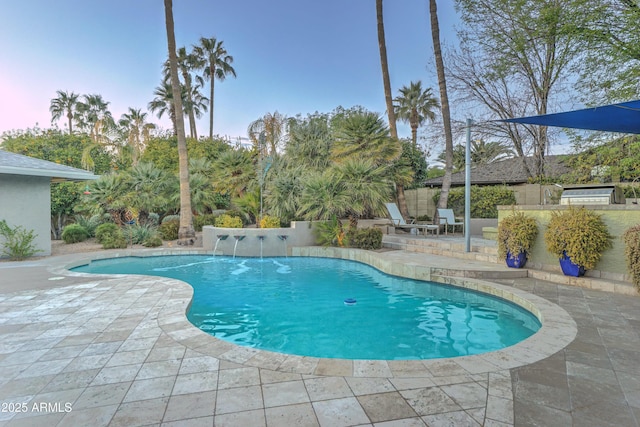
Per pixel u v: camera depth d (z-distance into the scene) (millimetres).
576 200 7023
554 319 4238
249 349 3510
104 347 3588
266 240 11406
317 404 2480
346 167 11398
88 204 14141
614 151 10133
